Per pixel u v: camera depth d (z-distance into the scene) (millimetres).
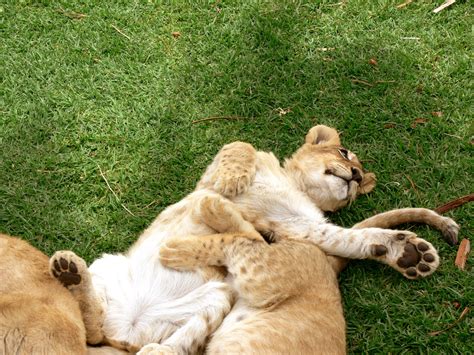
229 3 2939
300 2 2941
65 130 2742
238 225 2473
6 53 2844
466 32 2887
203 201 2473
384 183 2688
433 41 2875
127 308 2400
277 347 2328
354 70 2836
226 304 2414
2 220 2623
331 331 2369
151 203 2658
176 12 2926
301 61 2854
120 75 2818
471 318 2510
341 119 2771
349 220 2660
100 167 2697
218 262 2443
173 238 2457
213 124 2768
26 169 2684
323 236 2533
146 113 2770
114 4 2926
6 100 2775
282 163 2719
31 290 2283
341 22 2916
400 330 2504
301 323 2359
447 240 2586
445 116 2770
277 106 2791
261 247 2441
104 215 2641
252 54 2865
